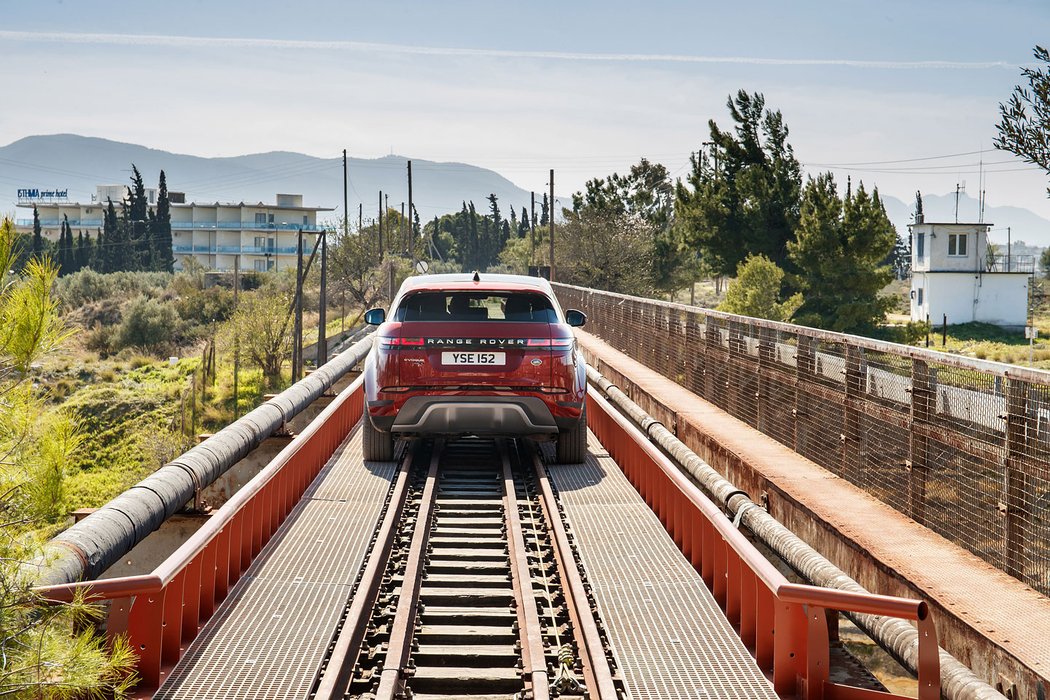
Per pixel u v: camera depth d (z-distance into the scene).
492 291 10.32
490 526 8.97
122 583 4.77
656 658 5.75
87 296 82.69
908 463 7.43
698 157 64.12
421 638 6.40
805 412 9.89
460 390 10.07
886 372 7.88
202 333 66.94
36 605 4.08
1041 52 14.79
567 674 5.59
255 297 55.41
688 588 6.95
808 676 5.09
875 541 6.79
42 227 150.50
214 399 47.78
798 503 8.00
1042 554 5.67
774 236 48.66
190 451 8.38
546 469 10.94
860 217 42.06
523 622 6.48
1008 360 39.84
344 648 5.57
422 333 10.12
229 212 131.62
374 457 11.12
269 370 53.12
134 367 56.34
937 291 61.06
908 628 5.21
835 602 4.88
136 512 6.52
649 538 8.19
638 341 19.81
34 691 3.87
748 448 10.38
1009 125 14.91
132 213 124.94
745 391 12.11
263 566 7.23
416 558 7.49
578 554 7.77
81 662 3.93
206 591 6.23
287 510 8.92
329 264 80.81
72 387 47.66
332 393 15.44
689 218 50.56
